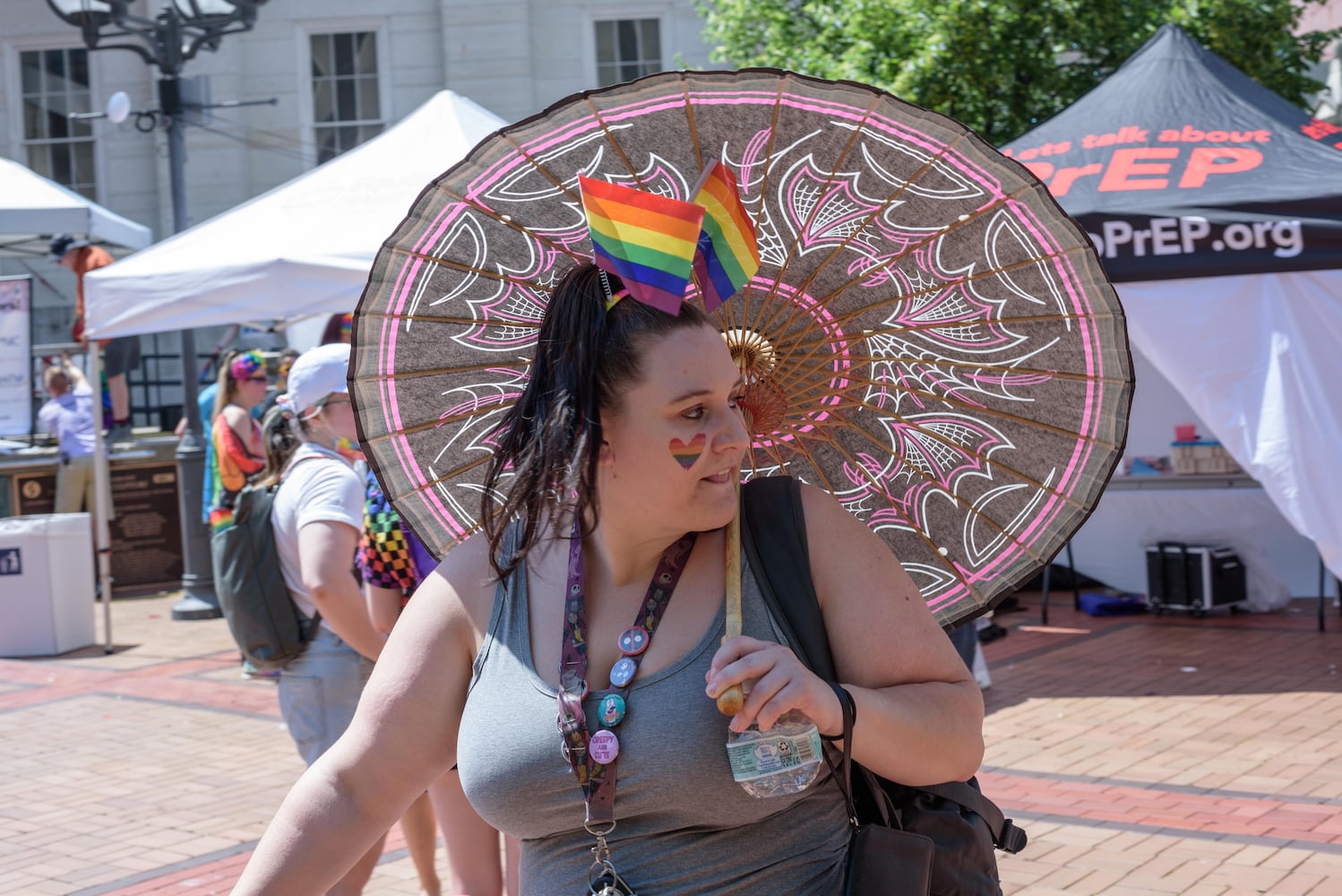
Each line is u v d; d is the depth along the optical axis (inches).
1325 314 285.7
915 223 72.1
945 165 69.0
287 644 150.3
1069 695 292.0
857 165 70.4
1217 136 310.2
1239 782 223.3
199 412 450.3
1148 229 288.2
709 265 67.1
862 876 63.5
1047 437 74.9
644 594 66.6
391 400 79.0
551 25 689.6
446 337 78.0
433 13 692.7
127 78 697.6
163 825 229.9
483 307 77.3
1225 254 284.7
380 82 697.6
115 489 489.4
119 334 291.3
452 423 79.8
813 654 64.0
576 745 62.8
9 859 215.5
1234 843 194.5
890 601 65.3
